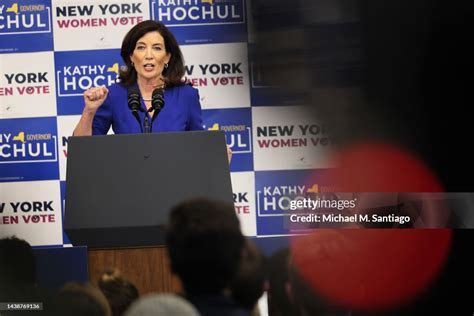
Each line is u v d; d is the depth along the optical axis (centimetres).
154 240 620
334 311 494
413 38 1008
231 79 1008
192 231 370
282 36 1006
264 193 1005
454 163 1002
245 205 1008
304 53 1005
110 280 594
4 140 1009
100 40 1012
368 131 1005
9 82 1010
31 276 620
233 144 1009
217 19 1007
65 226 602
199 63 1009
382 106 1007
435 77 1016
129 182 611
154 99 718
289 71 1006
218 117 1009
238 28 1007
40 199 1010
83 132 709
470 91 1011
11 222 1009
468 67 1011
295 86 1007
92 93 701
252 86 1008
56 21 1009
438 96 1015
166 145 620
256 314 428
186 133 623
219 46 1007
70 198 608
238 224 379
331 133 1008
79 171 614
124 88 800
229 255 372
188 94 791
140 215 603
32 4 1009
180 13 1009
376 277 939
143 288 621
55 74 1011
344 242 499
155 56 791
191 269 372
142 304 310
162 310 308
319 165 1006
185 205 378
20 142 1009
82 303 547
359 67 1006
